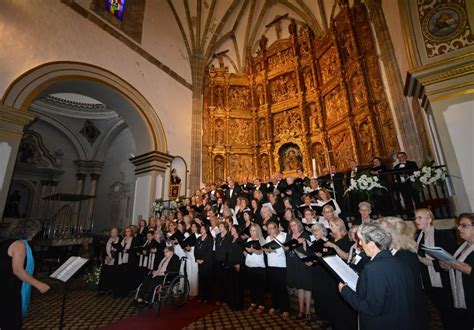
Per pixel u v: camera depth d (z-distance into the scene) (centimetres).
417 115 710
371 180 564
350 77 1109
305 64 1391
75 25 866
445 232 309
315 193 631
